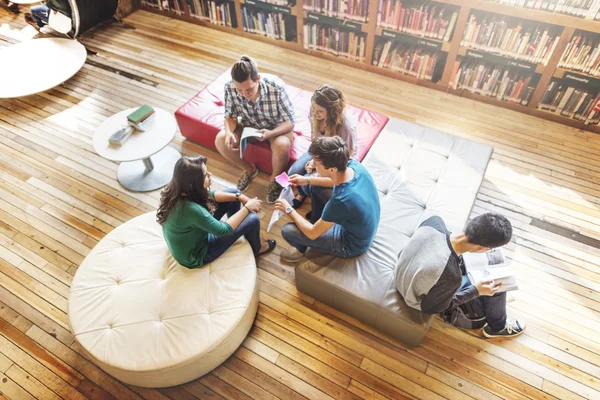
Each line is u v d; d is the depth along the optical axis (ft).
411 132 9.93
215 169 10.92
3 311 8.34
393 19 12.00
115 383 7.38
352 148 8.10
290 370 7.45
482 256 6.92
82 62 13.17
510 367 7.41
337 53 13.70
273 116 9.42
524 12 10.21
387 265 7.48
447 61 12.09
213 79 13.51
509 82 11.59
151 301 6.99
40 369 7.57
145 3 16.31
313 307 8.25
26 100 12.82
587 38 10.24
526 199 9.96
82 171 10.87
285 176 8.34
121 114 10.05
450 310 7.45
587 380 7.25
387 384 7.26
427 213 8.28
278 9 13.53
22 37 15.38
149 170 10.69
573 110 11.27
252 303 7.34
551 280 8.51
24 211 10.04
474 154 9.37
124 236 7.97
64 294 8.58
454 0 10.77
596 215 9.61
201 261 7.36
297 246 8.28
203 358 6.63
